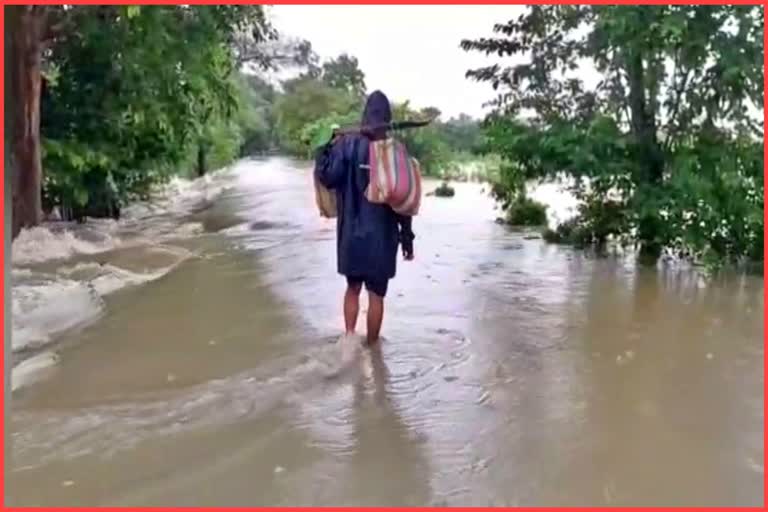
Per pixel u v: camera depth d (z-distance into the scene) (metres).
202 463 3.11
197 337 4.92
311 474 3.01
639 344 4.82
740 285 6.66
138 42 9.16
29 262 7.52
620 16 7.37
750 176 7.30
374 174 4.55
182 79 10.26
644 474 3.00
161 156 12.05
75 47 9.75
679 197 7.59
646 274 7.16
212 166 22.97
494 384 4.05
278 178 21.73
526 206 10.83
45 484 2.94
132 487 2.91
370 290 4.73
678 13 7.29
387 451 3.22
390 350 4.64
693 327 5.24
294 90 29.06
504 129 8.83
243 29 10.49
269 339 4.87
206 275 7.02
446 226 10.58
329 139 4.68
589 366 4.37
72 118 10.36
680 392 3.93
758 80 7.36
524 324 5.29
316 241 9.18
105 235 9.62
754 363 4.42
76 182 10.68
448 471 3.03
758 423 3.51
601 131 8.20
